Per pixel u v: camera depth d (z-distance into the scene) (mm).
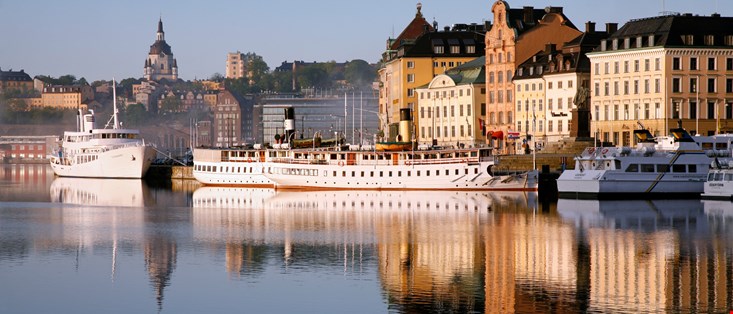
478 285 104688
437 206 178750
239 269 113688
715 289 101250
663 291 100750
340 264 116500
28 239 136375
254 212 170750
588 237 135750
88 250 127062
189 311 95688
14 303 98875
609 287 102688
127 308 97000
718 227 144250
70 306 97750
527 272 110875
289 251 125250
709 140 192625
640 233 139000
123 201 197000
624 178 186250
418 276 109438
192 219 160000
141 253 124562
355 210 173000
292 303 97938
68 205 187875
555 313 93188
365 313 94250
